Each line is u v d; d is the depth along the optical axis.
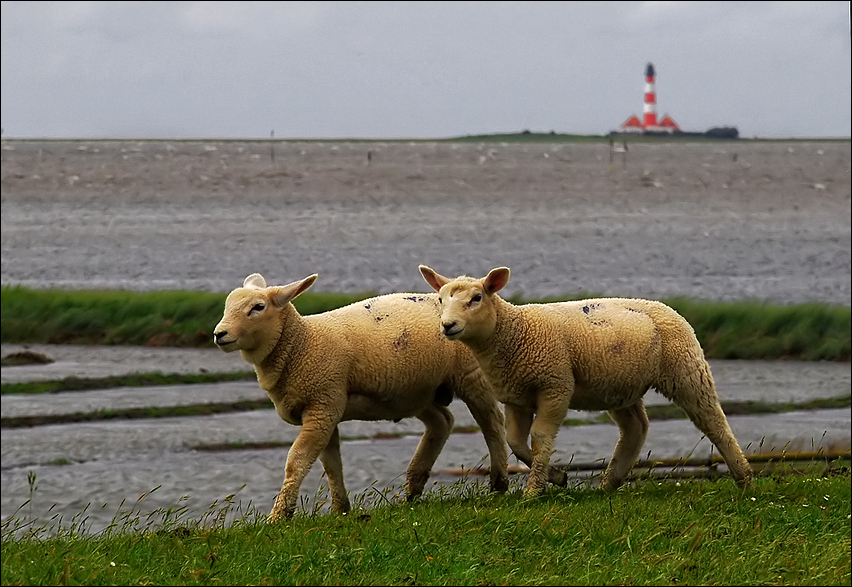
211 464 20.17
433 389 13.06
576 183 115.50
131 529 12.22
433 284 13.04
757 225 79.44
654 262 58.81
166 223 76.44
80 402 24.89
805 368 30.27
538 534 10.03
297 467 12.21
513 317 12.21
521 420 12.64
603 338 12.28
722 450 12.60
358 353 12.57
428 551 9.47
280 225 75.94
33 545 9.69
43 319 33.34
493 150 173.00
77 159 141.62
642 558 9.20
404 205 93.25
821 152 174.88
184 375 27.95
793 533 10.32
